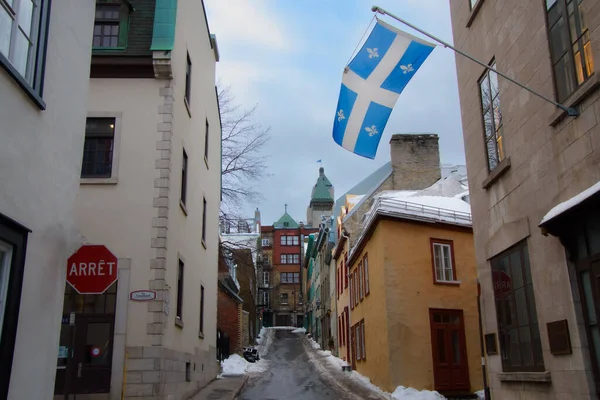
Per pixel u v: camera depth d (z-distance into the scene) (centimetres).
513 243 911
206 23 2006
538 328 838
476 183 1087
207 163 2012
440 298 1822
